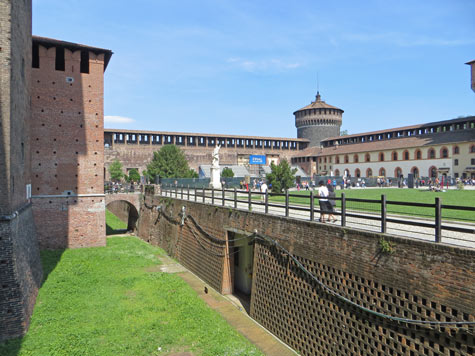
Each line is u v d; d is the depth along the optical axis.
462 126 61.06
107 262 23.98
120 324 14.19
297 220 12.96
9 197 14.01
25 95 19.95
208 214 21.09
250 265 19.06
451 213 17.80
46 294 17.09
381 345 9.40
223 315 15.99
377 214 16.75
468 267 7.47
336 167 80.06
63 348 11.98
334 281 11.12
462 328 7.46
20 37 17.53
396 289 9.04
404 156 65.44
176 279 20.86
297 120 97.75
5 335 12.75
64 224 28.00
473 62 49.62
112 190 39.84
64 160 27.94
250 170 77.38
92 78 28.88
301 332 12.52
